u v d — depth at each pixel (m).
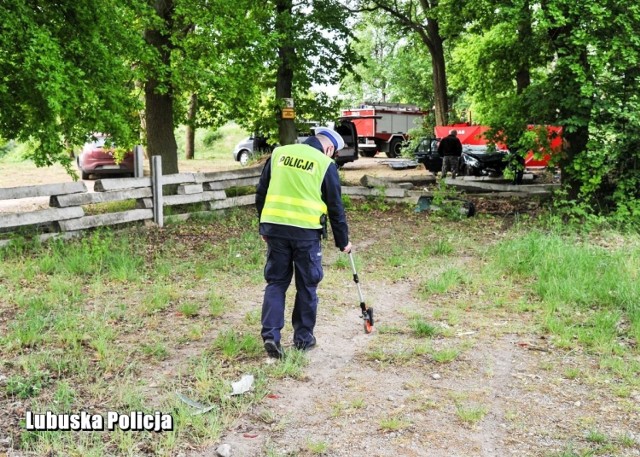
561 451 3.56
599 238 10.24
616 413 4.04
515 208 13.84
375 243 10.01
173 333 5.47
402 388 4.43
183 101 14.88
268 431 3.80
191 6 12.01
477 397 4.29
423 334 5.57
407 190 14.13
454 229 11.32
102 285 6.92
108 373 4.52
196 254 8.76
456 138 19.47
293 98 18.38
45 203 14.73
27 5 9.65
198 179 11.69
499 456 3.53
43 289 6.68
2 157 27.36
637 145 11.73
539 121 12.54
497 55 14.82
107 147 11.39
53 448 3.46
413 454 3.55
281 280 4.97
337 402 4.20
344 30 17.66
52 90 8.83
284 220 4.83
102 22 10.30
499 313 6.25
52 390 4.20
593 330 5.52
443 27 20.75
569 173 12.52
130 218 10.34
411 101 39.78
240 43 12.96
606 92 11.78
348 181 18.30
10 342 4.92
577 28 11.41
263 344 5.12
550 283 6.86
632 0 11.10
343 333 5.62
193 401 4.10
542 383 4.53
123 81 11.41
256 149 26.83
